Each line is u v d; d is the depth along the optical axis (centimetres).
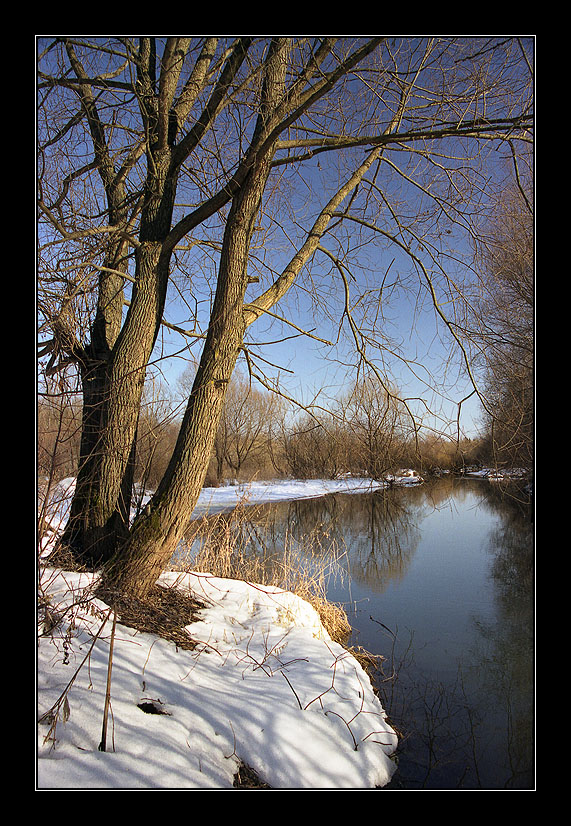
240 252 510
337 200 677
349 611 759
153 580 480
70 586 414
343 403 655
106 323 614
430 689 509
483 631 677
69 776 244
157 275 559
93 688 311
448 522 1556
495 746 407
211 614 500
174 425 725
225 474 2294
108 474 525
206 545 664
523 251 606
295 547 888
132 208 643
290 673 416
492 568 1028
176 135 607
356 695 409
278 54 495
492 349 585
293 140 555
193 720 313
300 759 316
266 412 1339
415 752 397
